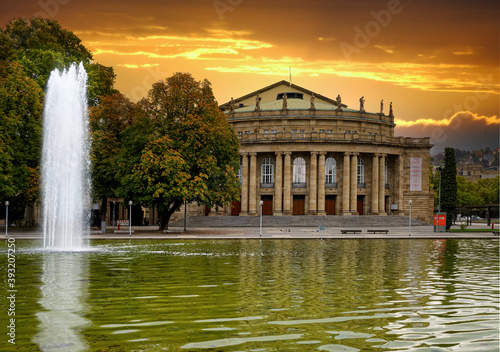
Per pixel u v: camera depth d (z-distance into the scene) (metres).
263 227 119.50
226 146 90.31
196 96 86.75
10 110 85.62
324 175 139.25
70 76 68.00
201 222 123.88
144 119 85.12
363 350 20.50
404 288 34.22
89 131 90.69
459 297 31.09
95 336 22.25
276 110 147.12
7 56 101.12
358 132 149.12
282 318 25.50
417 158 149.75
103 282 35.53
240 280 36.91
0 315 25.83
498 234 91.50
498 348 20.80
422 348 20.77
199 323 24.47
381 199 144.25
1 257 50.12
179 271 41.16
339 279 37.88
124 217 132.12
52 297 30.25
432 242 76.19
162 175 81.31
